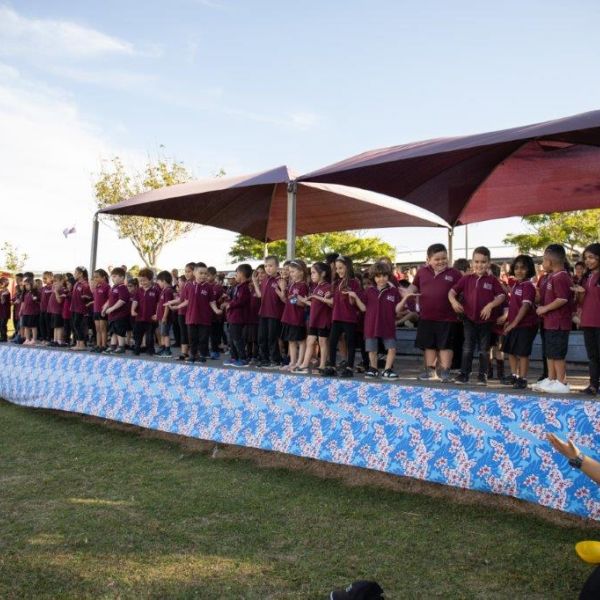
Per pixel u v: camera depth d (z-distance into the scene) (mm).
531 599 2930
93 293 9703
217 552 3480
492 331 5863
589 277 5184
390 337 5934
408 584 3086
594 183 8719
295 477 5109
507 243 22625
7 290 13219
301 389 5340
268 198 10836
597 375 4906
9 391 8734
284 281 7211
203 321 7844
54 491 4629
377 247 34750
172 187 9898
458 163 7461
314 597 2926
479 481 4223
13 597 2900
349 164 6734
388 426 4746
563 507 3852
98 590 2982
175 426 6312
